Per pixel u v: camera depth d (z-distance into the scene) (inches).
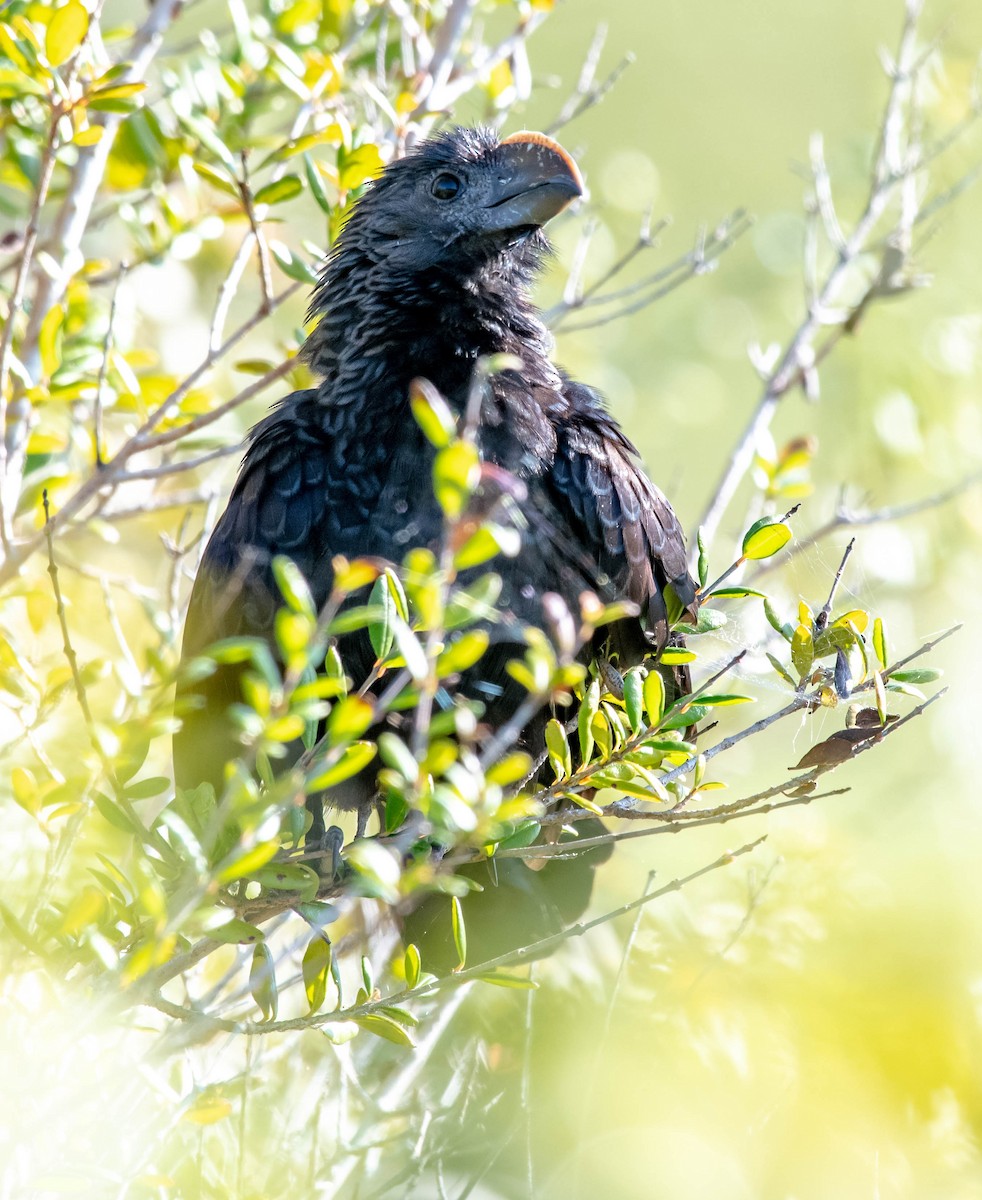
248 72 468.1
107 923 290.2
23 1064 280.4
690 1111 425.4
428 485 374.9
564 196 401.4
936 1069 466.3
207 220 444.8
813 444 421.4
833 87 870.4
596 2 864.9
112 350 413.4
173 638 379.2
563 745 302.4
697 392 695.7
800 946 470.6
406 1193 352.8
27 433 391.5
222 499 546.3
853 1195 441.1
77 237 403.2
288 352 459.8
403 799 288.7
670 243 855.1
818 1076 452.8
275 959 360.5
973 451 619.5
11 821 376.8
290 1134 364.5
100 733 268.4
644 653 397.4
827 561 567.2
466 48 516.7
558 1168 398.9
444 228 402.9
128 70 366.0
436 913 400.8
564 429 389.7
